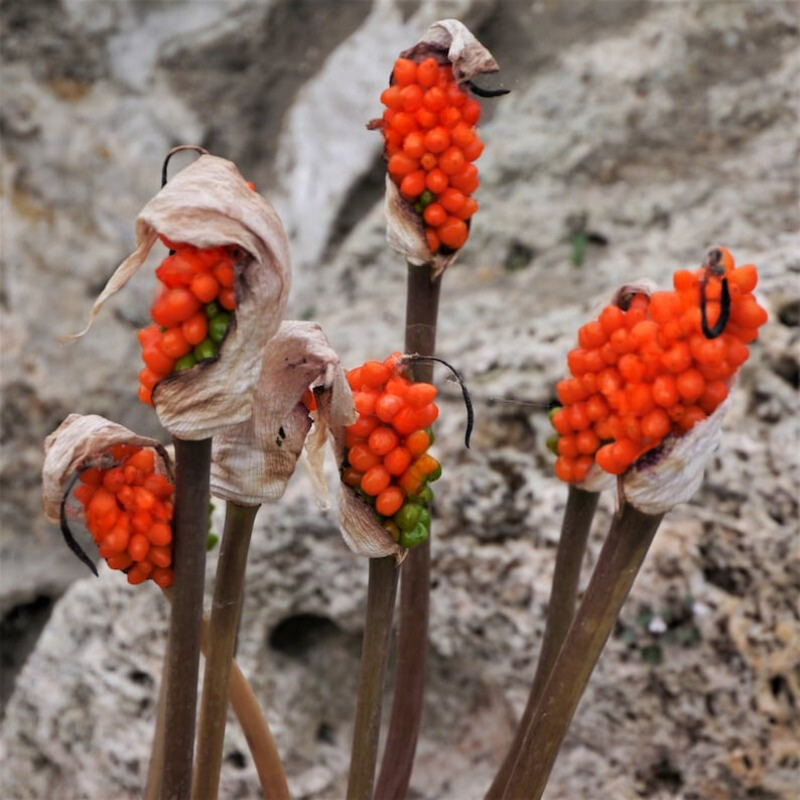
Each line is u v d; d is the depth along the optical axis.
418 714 0.61
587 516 0.54
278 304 0.44
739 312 0.43
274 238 0.43
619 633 0.72
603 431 0.49
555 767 0.74
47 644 0.85
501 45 1.10
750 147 0.98
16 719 0.85
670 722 0.72
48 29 1.16
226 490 0.48
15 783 0.84
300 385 0.47
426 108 0.51
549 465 0.77
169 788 0.49
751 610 0.71
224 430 0.47
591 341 0.47
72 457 0.46
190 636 0.47
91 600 0.83
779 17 1.03
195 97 1.19
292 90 1.20
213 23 1.20
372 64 1.11
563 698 0.49
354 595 0.77
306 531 0.77
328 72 1.13
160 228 0.42
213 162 0.43
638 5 1.08
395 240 0.53
